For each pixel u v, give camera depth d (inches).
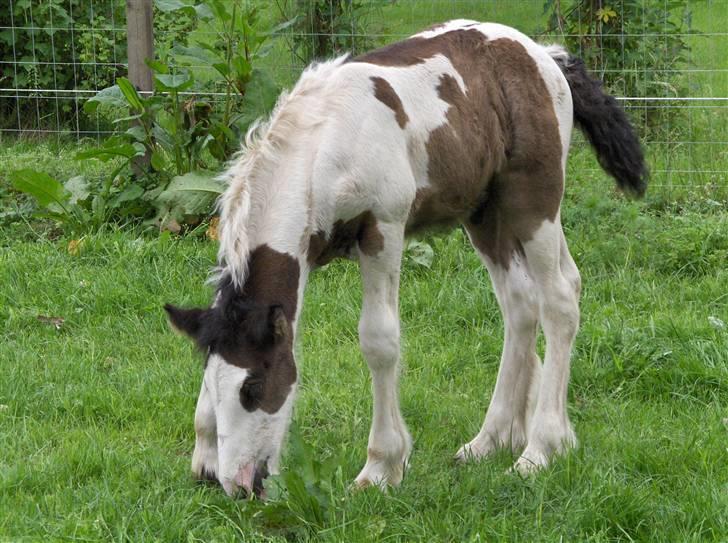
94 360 251.4
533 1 509.0
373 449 193.8
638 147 225.8
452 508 182.2
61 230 329.7
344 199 183.0
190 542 170.2
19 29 441.1
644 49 393.4
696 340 251.4
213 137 327.3
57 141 423.2
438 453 215.3
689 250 303.7
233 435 172.7
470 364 256.1
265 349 173.5
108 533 174.2
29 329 269.3
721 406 229.8
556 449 204.2
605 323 261.4
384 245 188.2
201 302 279.6
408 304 281.4
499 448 213.3
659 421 222.4
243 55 333.7
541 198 208.5
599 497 179.2
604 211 330.0
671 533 171.8
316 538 172.6
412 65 197.6
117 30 442.3
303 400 231.6
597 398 238.4
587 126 224.1
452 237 314.7
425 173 194.2
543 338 265.1
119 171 327.9
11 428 217.2
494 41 209.6
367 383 240.7
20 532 173.9
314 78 191.3
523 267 215.9
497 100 204.8
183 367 246.7
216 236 313.4
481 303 280.1
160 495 187.0
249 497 174.6
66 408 226.7
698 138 387.5
